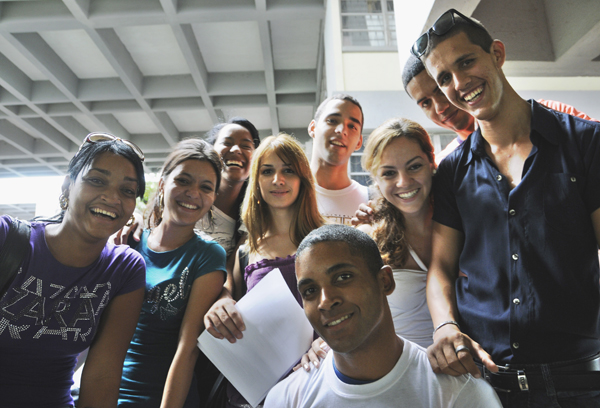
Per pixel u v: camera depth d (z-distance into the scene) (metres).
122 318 1.63
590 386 1.25
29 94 9.98
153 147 12.72
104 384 1.54
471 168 1.61
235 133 2.75
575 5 2.26
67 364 1.56
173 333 1.82
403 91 6.13
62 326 1.48
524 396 1.31
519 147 1.48
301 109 11.00
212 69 9.45
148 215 2.13
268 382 1.57
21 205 19.77
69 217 1.50
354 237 1.28
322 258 1.23
